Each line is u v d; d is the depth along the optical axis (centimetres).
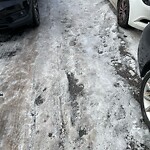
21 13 462
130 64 389
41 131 306
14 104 347
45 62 416
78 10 557
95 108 325
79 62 405
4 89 374
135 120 305
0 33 512
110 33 464
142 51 283
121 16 461
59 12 561
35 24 508
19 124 319
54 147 287
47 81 377
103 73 379
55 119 319
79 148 283
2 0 443
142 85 276
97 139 289
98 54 418
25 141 298
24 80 385
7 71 408
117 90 347
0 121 326
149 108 279
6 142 300
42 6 597
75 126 307
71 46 445
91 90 352
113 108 323
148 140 283
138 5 403
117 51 419
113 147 280
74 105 334
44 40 473
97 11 541
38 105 341
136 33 457
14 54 446
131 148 277
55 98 348
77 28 493
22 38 489
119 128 298
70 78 377
